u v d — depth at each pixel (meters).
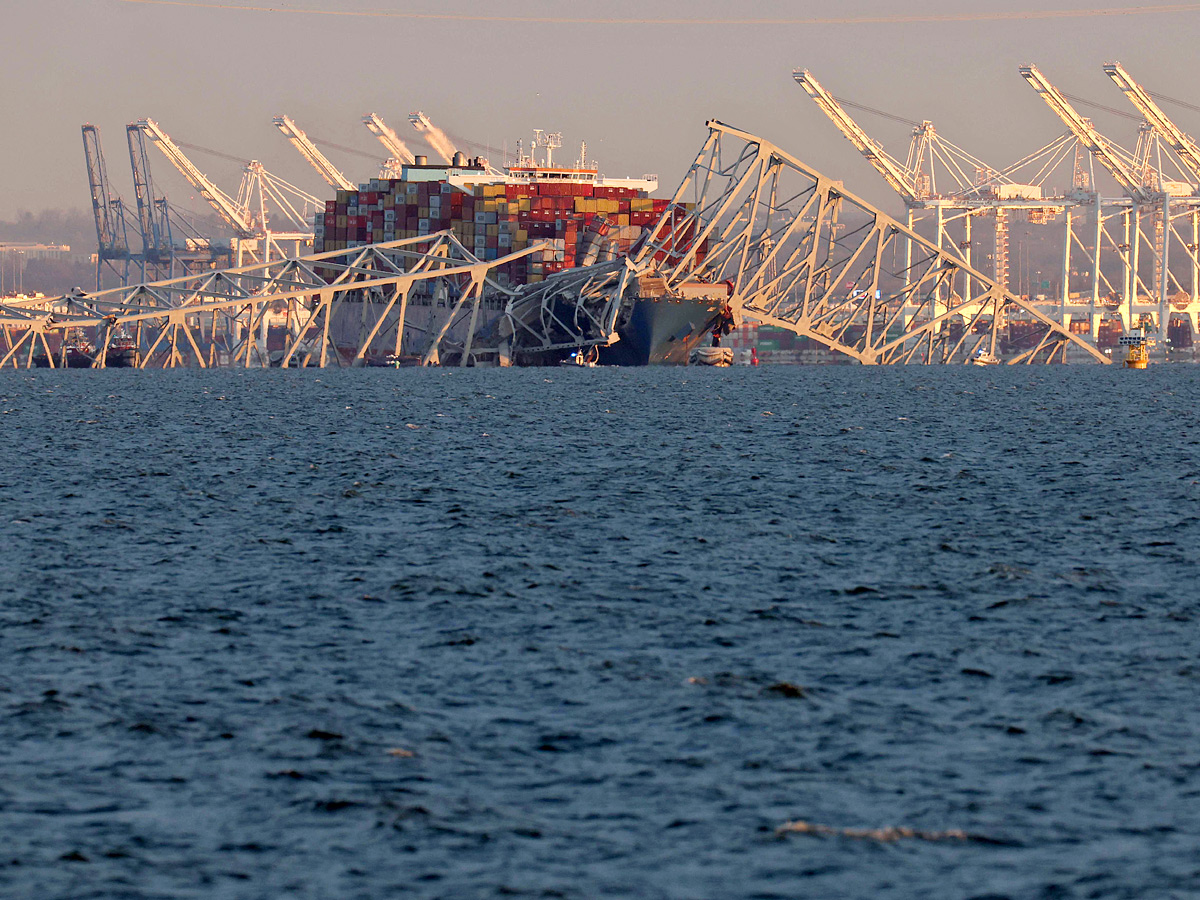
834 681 71.00
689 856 50.72
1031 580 95.94
